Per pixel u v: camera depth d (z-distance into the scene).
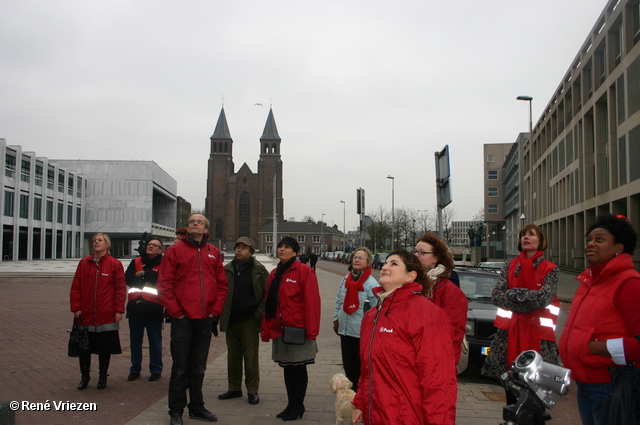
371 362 2.87
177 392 4.90
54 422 4.82
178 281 5.18
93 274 6.04
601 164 30.95
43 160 58.25
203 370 5.22
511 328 4.20
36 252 57.31
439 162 8.25
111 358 8.09
